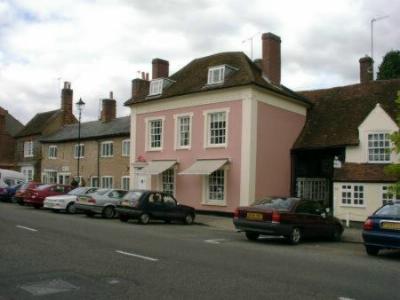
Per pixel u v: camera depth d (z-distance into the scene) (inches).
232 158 1009.5
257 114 1004.6
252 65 1121.4
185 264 394.0
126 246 487.8
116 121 1621.6
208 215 1036.5
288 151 1091.9
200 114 1079.0
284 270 384.8
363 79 1216.8
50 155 1827.0
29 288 299.4
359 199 912.3
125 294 289.1
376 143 966.4
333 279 354.0
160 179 1163.3
